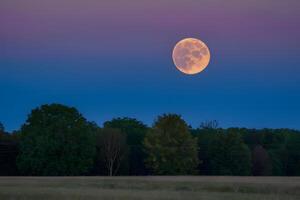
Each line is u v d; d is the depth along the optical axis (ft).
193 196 330.95
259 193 394.73
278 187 418.92
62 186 433.48
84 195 317.42
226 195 346.95
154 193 348.59
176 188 436.76
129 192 354.74
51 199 295.69
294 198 329.52
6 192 335.47
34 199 296.71
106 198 302.25
